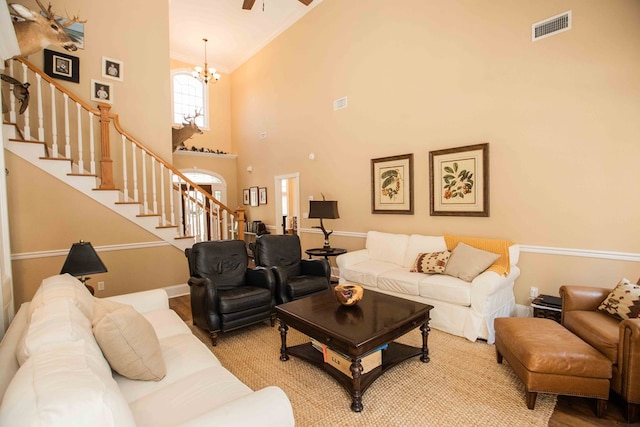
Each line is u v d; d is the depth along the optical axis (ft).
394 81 14.43
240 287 11.18
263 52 22.79
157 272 14.35
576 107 9.67
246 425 3.33
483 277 9.58
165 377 5.14
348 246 16.99
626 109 8.89
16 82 10.52
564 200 9.98
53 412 2.44
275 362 8.55
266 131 22.77
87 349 3.62
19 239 11.18
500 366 8.18
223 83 27.09
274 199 22.35
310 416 6.34
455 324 10.00
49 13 9.26
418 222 13.89
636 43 8.71
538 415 6.34
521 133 10.76
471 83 11.91
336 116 17.26
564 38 9.80
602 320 7.27
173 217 15.26
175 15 19.36
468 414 6.37
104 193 12.90
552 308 9.14
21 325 4.82
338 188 17.40
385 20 14.65
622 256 9.02
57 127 13.74
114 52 15.12
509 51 10.93
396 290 11.57
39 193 11.54
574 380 6.29
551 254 10.26
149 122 16.06
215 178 26.21
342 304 8.38
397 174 14.44
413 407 6.59
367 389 7.23
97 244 12.80
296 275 13.24
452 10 12.32
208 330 9.72
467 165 12.07
